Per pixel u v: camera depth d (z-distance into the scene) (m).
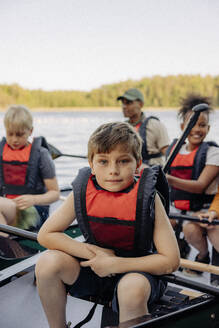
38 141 1.96
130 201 0.98
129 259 0.97
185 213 1.97
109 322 1.12
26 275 1.32
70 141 11.15
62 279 0.99
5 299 1.22
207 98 2.04
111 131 0.97
